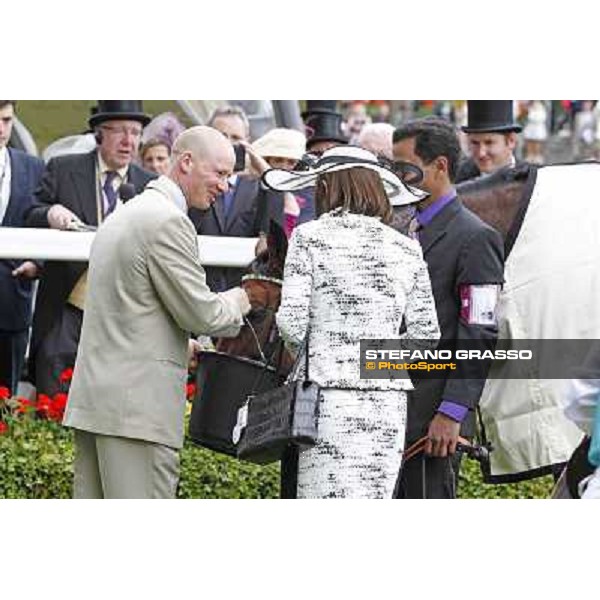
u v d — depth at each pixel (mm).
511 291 8695
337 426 7277
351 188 7465
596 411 7020
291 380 7406
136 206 7691
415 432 7883
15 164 10555
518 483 9609
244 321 8180
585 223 8727
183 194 7812
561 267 8664
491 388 8711
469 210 8703
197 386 8234
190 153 7797
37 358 10312
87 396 7652
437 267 7867
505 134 10570
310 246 7379
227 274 10312
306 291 7328
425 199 7957
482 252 7828
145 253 7598
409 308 7488
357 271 7359
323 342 7352
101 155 10500
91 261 7746
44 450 9141
